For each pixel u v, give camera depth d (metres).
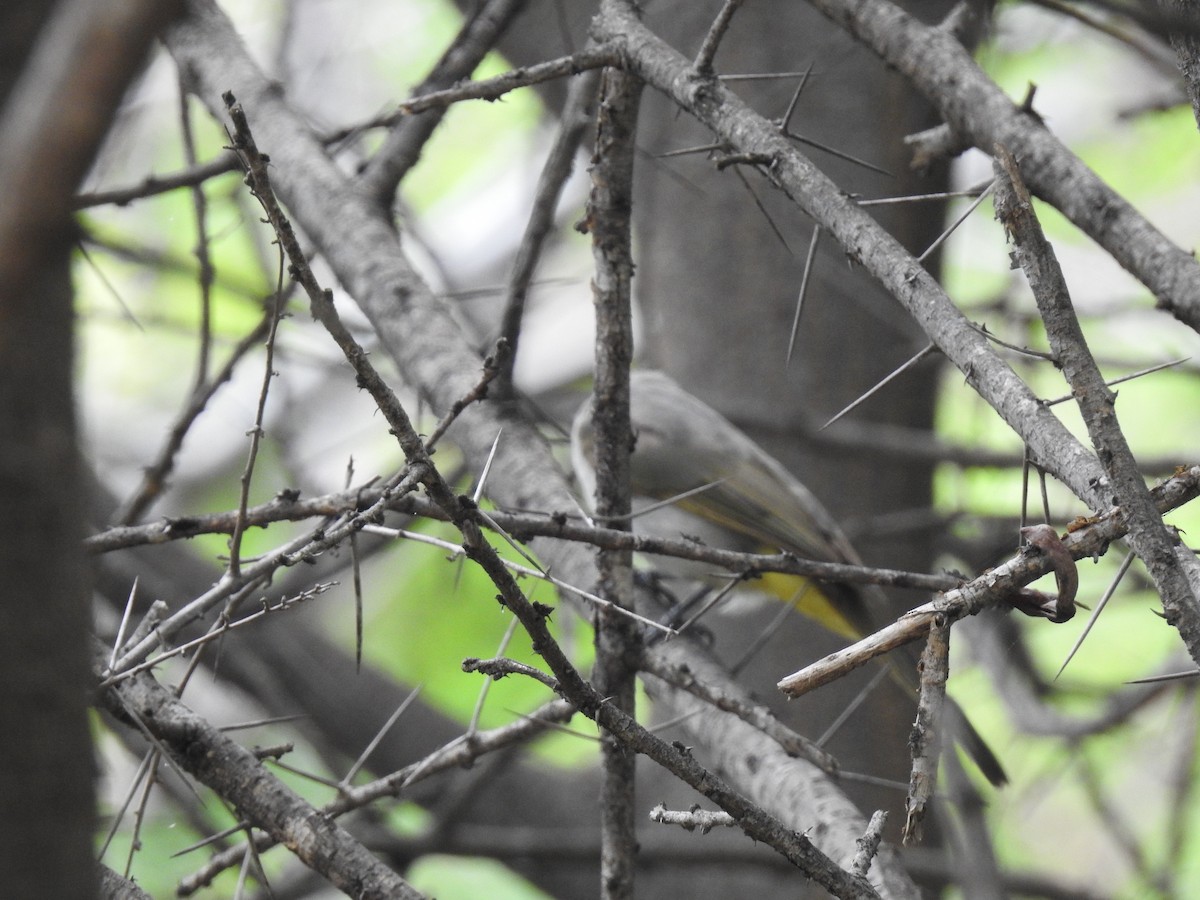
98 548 5.45
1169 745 12.20
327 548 4.58
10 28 2.48
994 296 14.18
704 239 12.16
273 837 5.10
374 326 8.02
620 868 5.78
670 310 12.42
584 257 18.98
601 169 6.02
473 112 18.86
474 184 19.03
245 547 14.85
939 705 3.76
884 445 11.35
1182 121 15.20
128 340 18.42
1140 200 16.09
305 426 17.31
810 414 11.79
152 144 16.03
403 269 8.12
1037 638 13.84
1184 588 3.85
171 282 15.17
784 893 10.99
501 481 7.41
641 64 5.86
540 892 11.33
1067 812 14.55
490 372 4.84
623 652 6.11
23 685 2.58
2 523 2.54
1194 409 15.88
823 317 11.97
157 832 11.18
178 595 11.59
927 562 12.10
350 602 16.34
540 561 7.54
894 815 10.50
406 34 17.50
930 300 4.76
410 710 11.81
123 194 7.79
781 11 11.69
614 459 6.22
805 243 11.95
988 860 8.39
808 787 6.16
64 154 1.87
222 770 5.18
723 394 11.96
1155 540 3.91
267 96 8.89
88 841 2.73
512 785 11.42
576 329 19.05
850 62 11.55
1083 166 6.07
